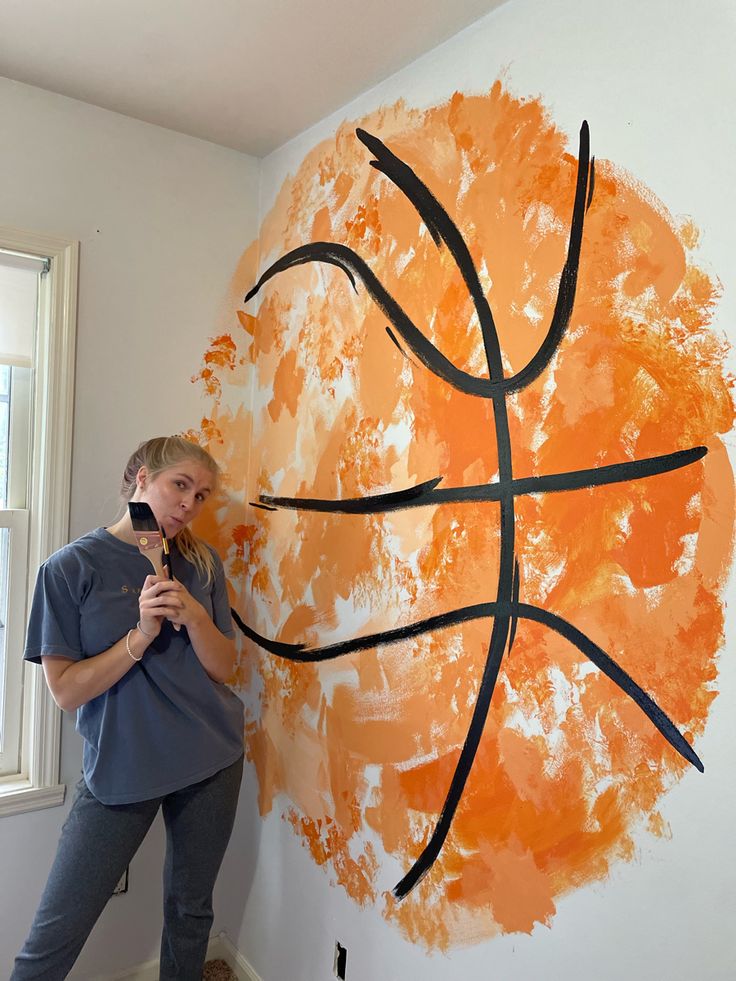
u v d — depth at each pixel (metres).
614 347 1.31
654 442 1.25
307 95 2.03
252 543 2.41
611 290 1.32
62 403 2.11
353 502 1.94
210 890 1.96
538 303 1.46
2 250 2.04
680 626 1.20
